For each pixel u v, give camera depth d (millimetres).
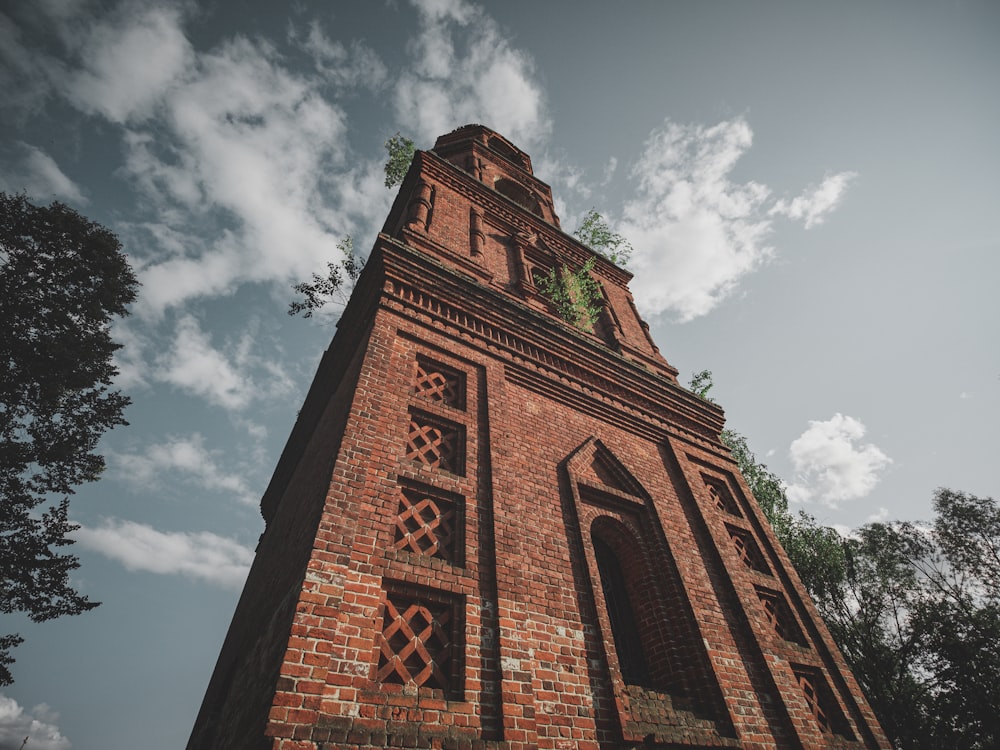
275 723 3398
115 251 15008
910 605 16281
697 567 7492
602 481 7980
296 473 10617
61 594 12219
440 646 4629
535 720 4414
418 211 11078
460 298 8414
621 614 7031
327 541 4594
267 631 5258
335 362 9094
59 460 13203
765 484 16953
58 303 13828
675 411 10234
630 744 4766
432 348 7605
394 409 6363
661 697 5617
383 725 3785
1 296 12805
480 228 12086
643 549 7461
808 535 17312
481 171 16750
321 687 3721
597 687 5070
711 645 6398
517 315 8898
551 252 13594
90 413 14062
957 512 18047
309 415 10383
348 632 4145
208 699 8375
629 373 9883
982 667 14297
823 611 16406
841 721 6781
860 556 17531
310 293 11617
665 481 8820
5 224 13398
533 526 6164
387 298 7641
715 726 5621
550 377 8609
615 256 15773
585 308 12234
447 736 3959
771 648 6898
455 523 5734
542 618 5258
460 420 6844
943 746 13922
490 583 5277
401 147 18328
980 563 16875
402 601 4773
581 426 8469
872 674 15266
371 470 5488
